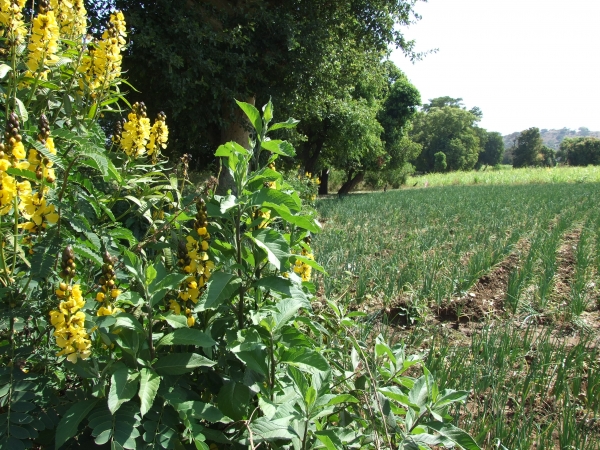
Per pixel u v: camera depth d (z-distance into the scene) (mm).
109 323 1500
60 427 1378
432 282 5777
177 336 1614
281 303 1968
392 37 13625
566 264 7086
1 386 1536
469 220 11055
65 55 2648
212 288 1681
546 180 33188
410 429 1831
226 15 9445
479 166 89250
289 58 10352
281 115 11000
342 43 12070
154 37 7859
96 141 2643
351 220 12125
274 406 1688
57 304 1700
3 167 1554
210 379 1914
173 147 10234
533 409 3217
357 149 19016
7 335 1788
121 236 2416
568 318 4871
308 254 2629
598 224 9688
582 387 3512
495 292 5848
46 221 1867
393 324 4914
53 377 1800
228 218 1956
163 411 1590
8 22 2244
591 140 70125
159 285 1668
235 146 1939
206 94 9602
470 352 4086
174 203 2852
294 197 1940
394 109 26688
